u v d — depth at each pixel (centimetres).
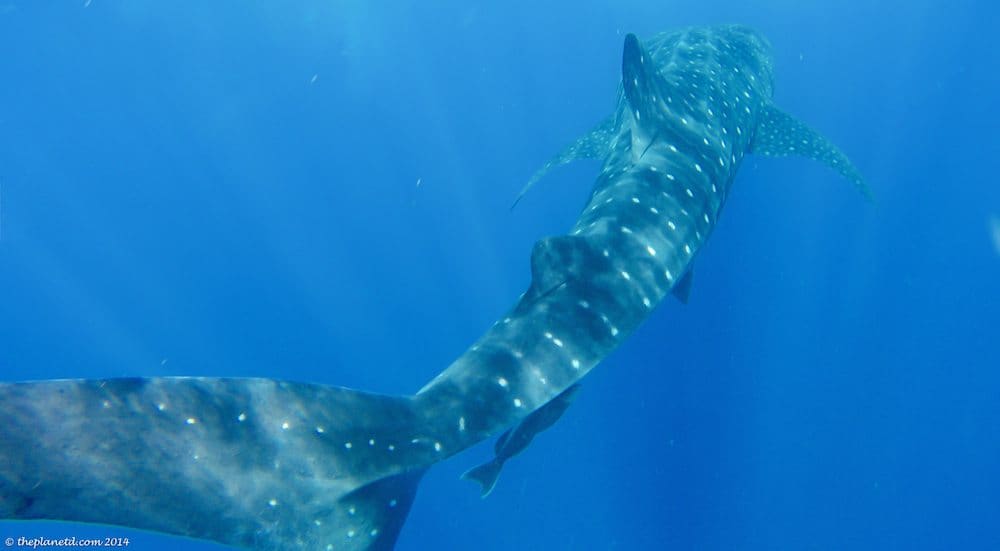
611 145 922
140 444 423
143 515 401
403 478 515
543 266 656
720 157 869
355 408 525
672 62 1006
